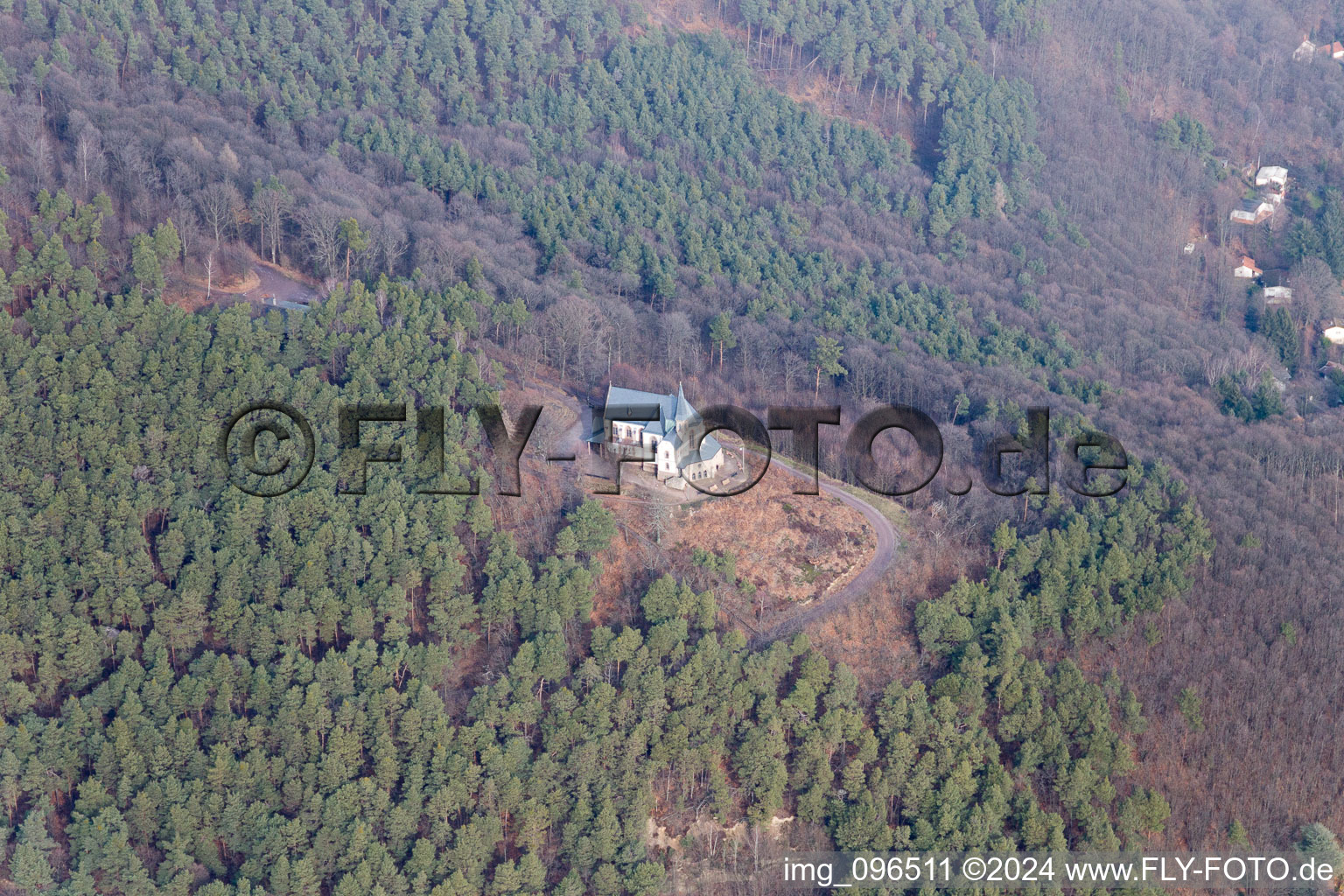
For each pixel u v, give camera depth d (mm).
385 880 192375
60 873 189875
